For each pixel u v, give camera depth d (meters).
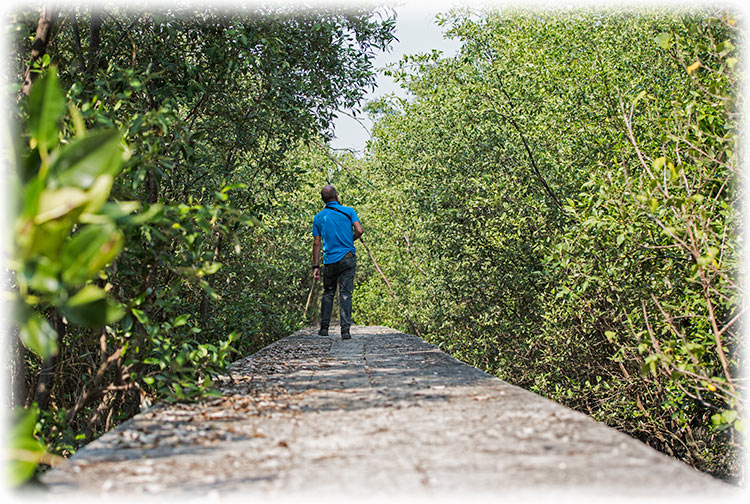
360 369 6.53
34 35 6.19
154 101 7.30
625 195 7.59
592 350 10.83
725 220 6.88
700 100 7.74
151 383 4.86
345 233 10.30
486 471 2.84
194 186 8.48
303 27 9.04
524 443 3.31
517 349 12.99
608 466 2.88
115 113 6.21
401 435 3.56
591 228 8.99
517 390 4.99
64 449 5.11
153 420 4.14
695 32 6.97
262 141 10.30
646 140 9.34
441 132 13.62
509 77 12.35
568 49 12.12
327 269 10.62
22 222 2.24
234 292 11.21
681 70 9.89
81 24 7.69
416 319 18.08
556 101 11.28
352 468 2.95
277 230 13.34
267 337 13.82
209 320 9.18
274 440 3.55
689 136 7.04
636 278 8.67
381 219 19.39
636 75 10.65
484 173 12.75
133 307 4.94
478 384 5.34
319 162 17.47
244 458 3.19
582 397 10.71
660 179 6.83
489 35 12.87
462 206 13.13
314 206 16.72
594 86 10.43
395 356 7.72
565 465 2.90
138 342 5.23
